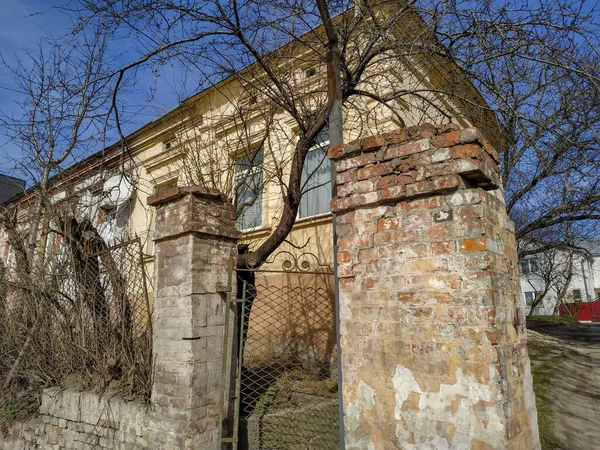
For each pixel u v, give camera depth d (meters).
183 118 8.16
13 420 5.21
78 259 5.28
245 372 4.96
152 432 3.65
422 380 2.40
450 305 2.38
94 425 4.23
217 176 6.77
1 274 6.55
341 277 2.84
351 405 2.66
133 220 10.21
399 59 5.38
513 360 2.40
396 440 2.44
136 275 4.72
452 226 2.45
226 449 3.69
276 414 4.07
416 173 2.59
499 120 5.76
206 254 3.81
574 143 4.36
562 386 6.29
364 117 7.01
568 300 33.31
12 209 7.53
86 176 8.20
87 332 4.88
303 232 7.44
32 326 5.57
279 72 5.85
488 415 2.18
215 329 3.76
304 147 5.18
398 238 2.63
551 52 4.48
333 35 4.16
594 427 4.63
